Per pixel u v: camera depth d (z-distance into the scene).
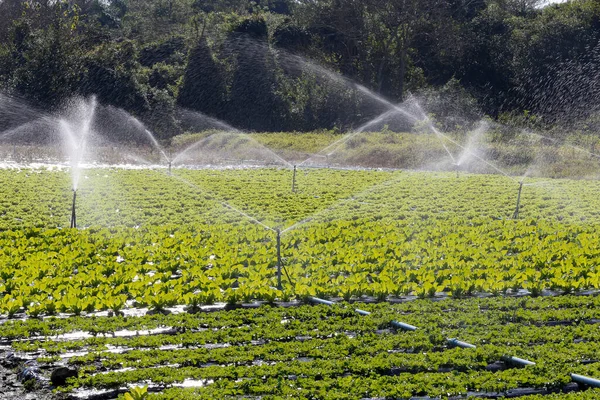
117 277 27.78
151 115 99.81
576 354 20.73
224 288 28.06
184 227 38.94
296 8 119.62
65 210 43.75
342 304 25.55
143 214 43.47
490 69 116.38
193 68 106.81
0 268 28.59
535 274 29.83
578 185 58.12
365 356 20.47
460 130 89.25
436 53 118.38
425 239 37.25
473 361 20.14
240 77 107.62
